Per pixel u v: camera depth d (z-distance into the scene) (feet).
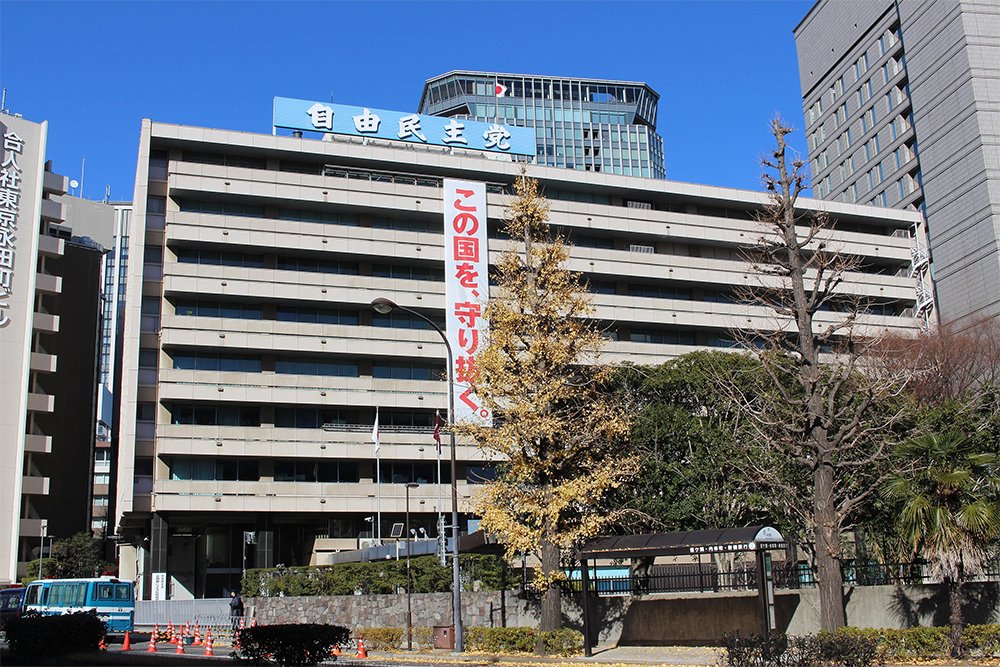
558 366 102.17
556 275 104.06
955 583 72.33
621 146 534.37
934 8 283.38
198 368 208.95
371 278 220.02
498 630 102.37
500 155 254.88
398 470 218.38
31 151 238.89
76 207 405.59
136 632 150.61
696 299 248.11
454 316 210.59
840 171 330.54
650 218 245.45
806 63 357.00
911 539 73.10
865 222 276.41
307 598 139.23
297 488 206.90
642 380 133.18
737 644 63.52
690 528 114.11
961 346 158.61
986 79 266.98
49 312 251.39
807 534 110.32
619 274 236.84
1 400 223.92
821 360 209.26
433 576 132.67
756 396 111.86
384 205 223.71
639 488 116.06
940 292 269.64
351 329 216.13
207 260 214.48
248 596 162.91
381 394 216.95
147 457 203.82
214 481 203.00
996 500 71.67
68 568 220.43
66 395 257.34
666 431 119.96
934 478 72.43
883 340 160.15
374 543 202.59
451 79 517.96
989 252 253.65
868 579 93.45
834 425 98.53
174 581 213.05
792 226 91.15
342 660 95.50
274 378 210.38
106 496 378.53
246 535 208.44
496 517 98.94
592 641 103.76
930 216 277.85
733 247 255.29
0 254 228.22
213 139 215.92
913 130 290.76
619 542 92.48
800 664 62.54
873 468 96.12
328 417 217.56
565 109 531.91
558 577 96.78
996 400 105.70
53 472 249.34
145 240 211.20
